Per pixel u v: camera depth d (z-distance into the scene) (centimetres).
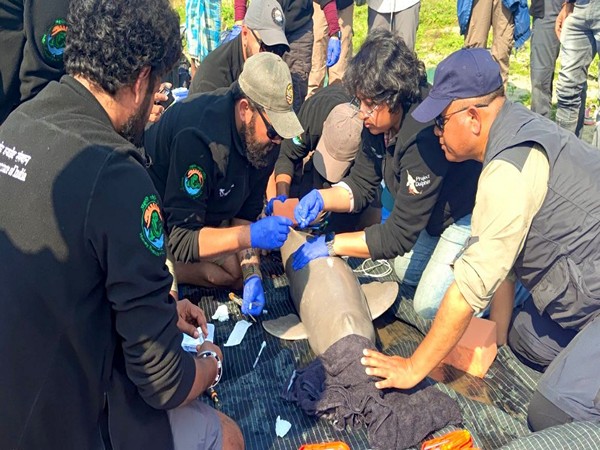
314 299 266
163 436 181
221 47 375
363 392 226
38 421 155
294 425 228
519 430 226
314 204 294
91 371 157
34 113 151
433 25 866
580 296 218
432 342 219
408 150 255
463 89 210
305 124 348
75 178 143
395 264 327
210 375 193
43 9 250
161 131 276
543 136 207
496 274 204
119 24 144
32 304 146
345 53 566
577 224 210
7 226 146
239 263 302
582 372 209
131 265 148
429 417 223
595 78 642
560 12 496
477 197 210
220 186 275
